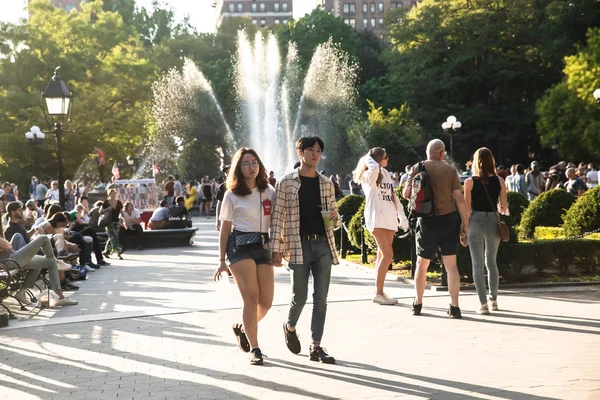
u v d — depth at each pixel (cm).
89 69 5084
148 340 865
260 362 728
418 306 969
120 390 651
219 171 6900
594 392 588
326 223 744
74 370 733
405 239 1485
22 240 1234
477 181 966
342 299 1112
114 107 5472
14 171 4759
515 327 868
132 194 3328
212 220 3950
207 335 884
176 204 2462
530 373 657
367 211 1061
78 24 5191
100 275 1617
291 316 760
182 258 2006
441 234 951
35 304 1201
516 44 6128
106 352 809
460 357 729
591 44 4884
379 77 8169
